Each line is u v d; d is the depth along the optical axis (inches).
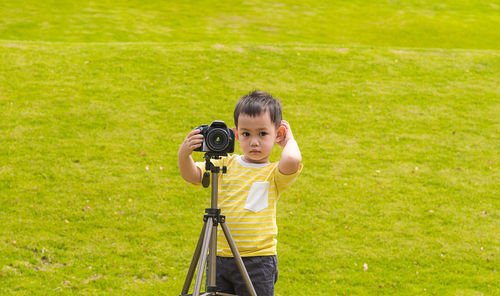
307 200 386.0
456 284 282.7
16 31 993.5
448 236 343.3
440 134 529.0
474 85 678.5
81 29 1055.6
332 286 274.1
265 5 1464.1
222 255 135.7
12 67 607.8
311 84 647.8
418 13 1459.2
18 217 329.7
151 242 314.0
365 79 678.5
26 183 376.5
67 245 301.6
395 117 565.6
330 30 1235.2
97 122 496.7
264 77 657.0
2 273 260.1
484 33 1254.3
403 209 381.1
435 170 451.8
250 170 140.0
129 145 459.2
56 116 498.9
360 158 467.2
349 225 353.4
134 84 599.8
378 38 1182.3
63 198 361.1
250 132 133.1
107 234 319.0
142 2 1402.6
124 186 387.5
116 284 263.6
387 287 276.4
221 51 739.4
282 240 326.6
